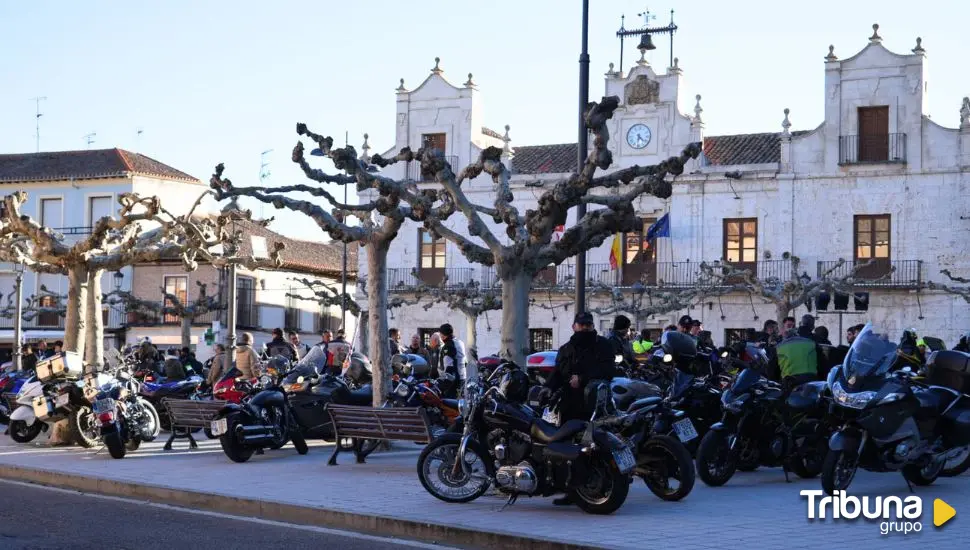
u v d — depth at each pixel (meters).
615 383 13.91
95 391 18.66
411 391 16.91
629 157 49.88
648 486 13.27
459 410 16.89
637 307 45.12
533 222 16.88
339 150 17.91
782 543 10.40
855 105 46.88
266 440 17.84
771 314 47.38
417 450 19.36
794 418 14.62
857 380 12.77
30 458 18.22
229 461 17.75
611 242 50.03
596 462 12.09
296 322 64.62
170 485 14.65
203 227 23.19
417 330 52.94
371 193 52.47
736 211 48.28
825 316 46.56
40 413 19.80
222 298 58.62
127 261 22.00
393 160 19.00
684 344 15.40
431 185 52.22
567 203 16.53
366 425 16.52
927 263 45.72
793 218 47.50
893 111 46.38
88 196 61.62
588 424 12.12
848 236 46.75
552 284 48.91
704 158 48.88
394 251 53.16
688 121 49.03
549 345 50.69
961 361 14.19
